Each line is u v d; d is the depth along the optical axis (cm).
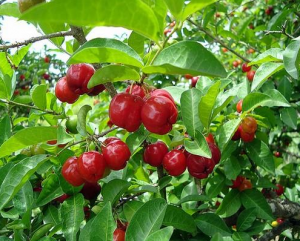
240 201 28
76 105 35
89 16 13
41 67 74
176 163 22
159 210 18
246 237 25
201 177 23
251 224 26
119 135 36
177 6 14
